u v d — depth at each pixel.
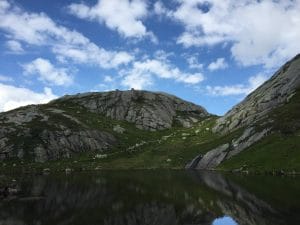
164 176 153.62
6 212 68.44
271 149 182.50
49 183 124.38
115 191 99.44
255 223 53.47
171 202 78.88
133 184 118.25
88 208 72.81
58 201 81.88
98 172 197.50
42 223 58.69
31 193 95.44
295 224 51.22
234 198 79.88
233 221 56.75
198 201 78.94
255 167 169.50
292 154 168.88
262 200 74.19
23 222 59.62
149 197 87.25
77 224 57.75
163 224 57.16
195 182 119.75
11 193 94.06
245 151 197.62
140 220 60.59
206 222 57.47
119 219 61.50
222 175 150.62
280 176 135.12
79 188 107.50
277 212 60.94
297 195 78.00
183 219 60.34
